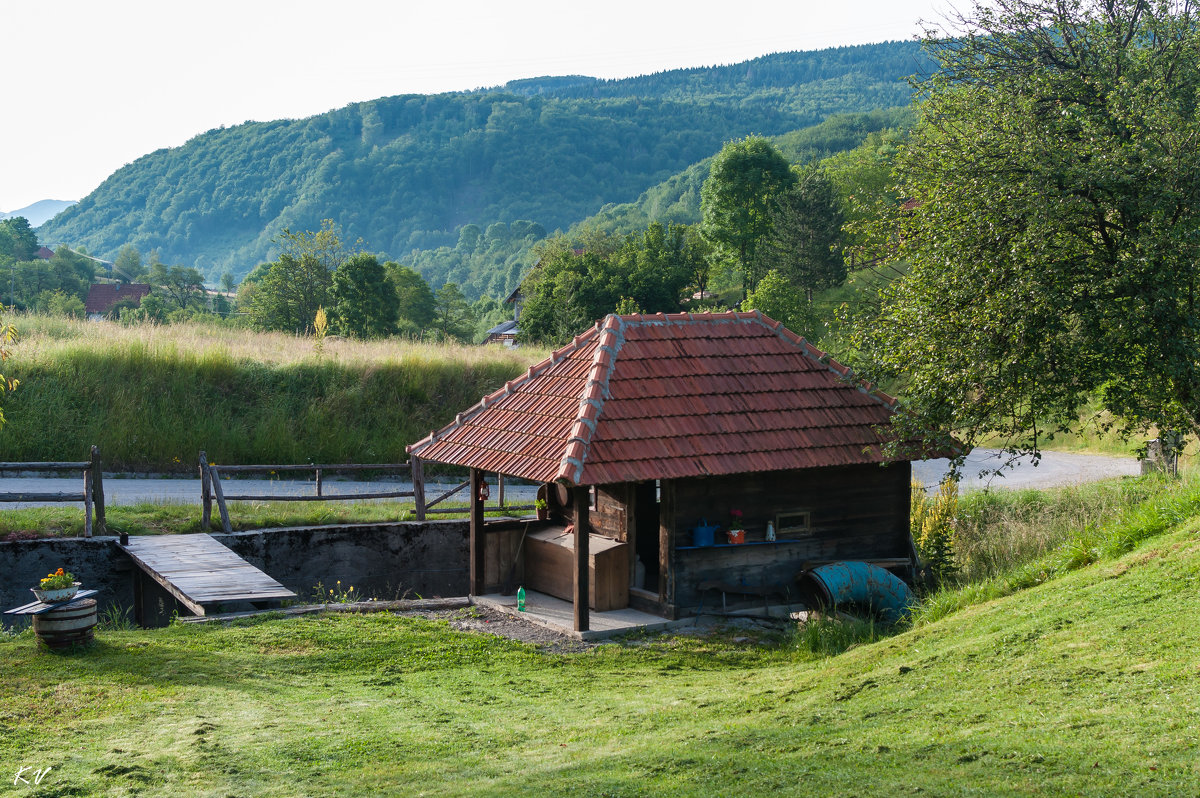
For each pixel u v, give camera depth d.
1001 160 13.71
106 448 24.83
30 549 15.70
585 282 75.25
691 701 8.75
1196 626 6.92
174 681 9.70
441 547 19.06
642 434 12.89
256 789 6.45
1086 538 11.34
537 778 6.31
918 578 15.16
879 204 16.09
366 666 10.99
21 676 9.73
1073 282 13.24
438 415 29.64
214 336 33.78
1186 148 12.76
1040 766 5.08
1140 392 13.33
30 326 30.45
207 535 17.27
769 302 54.38
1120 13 14.84
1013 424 14.70
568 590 14.62
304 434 27.28
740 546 14.02
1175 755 4.91
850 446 14.07
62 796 6.37
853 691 7.83
